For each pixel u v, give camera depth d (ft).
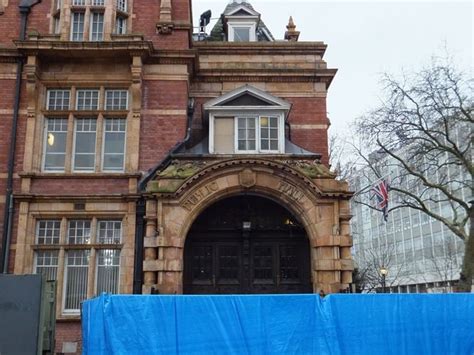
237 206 51.08
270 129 51.75
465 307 25.22
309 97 55.93
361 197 192.44
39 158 49.49
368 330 24.50
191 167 46.96
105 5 52.39
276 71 56.03
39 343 23.47
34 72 49.52
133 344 23.94
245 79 56.44
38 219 48.26
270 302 24.67
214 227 50.44
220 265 50.01
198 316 24.39
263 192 46.37
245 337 24.17
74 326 45.16
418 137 64.23
